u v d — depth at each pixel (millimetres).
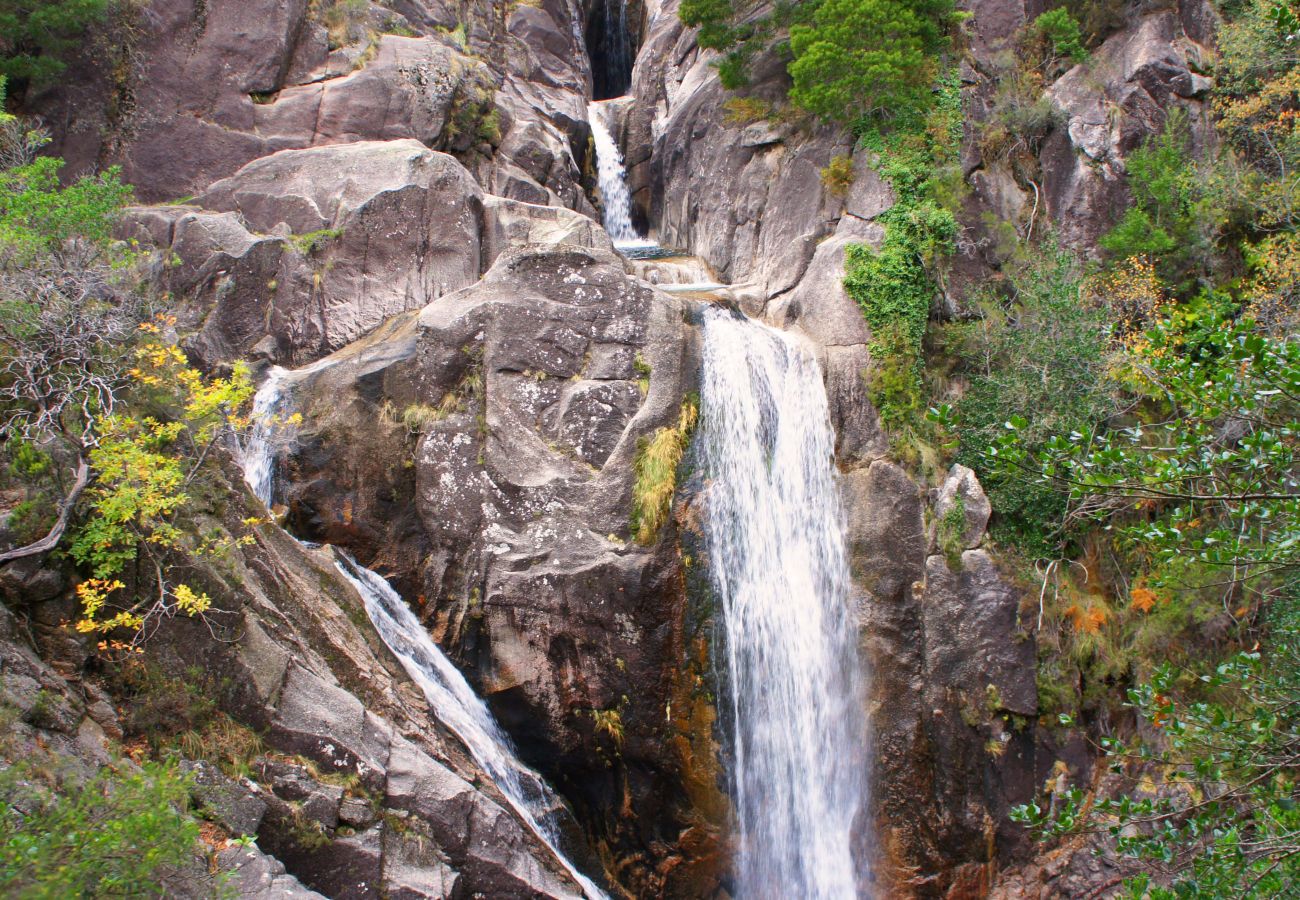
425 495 13633
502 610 13344
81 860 6504
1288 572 9039
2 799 6820
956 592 14211
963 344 16156
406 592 13586
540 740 13625
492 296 14211
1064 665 14125
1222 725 7812
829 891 14102
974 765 13969
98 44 17000
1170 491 7516
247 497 11141
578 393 13805
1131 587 14586
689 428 14062
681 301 14969
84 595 8688
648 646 13242
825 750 14352
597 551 13188
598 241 16406
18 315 9336
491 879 9852
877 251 16234
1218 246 17359
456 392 13938
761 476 14688
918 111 17203
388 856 9219
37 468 9062
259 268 14773
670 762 13469
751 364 14961
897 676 14172
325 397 13867
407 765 9875
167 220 14898
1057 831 8094
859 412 15445
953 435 15148
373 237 15453
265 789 8859
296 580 11031
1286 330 14703
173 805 7891
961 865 13930
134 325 10461
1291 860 7598
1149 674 13844
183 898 7461
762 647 14148
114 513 8945
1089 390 15055
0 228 10008
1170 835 7969
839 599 14672
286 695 9602
